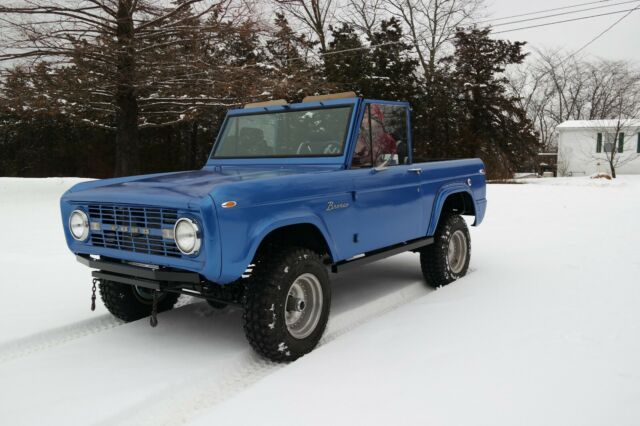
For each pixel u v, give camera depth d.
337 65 25.59
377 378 3.08
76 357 3.62
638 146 28.98
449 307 4.41
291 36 20.58
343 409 2.73
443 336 3.71
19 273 5.96
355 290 5.35
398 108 4.83
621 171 29.50
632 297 4.51
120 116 15.92
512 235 8.12
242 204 3.17
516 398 2.76
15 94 14.64
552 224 9.23
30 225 9.60
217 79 15.88
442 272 5.27
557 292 4.76
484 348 3.46
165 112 17.52
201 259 3.09
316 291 3.76
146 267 3.44
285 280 3.44
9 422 2.77
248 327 3.39
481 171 6.05
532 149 31.09
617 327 3.76
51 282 5.60
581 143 30.06
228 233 3.10
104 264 3.66
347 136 4.17
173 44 15.16
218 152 4.98
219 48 21.16
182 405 3.02
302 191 3.59
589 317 4.00
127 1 14.08
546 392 2.81
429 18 31.45
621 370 3.05
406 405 2.74
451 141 28.11
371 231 4.28
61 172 28.00
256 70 17.05
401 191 4.62
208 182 3.54
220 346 3.80
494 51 29.16
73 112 16.58
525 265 6.00
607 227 8.68
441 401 2.76
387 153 4.66
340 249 3.96
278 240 3.82
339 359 3.38
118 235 3.57
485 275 5.57
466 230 5.62
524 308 4.30
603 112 42.69
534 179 26.22
